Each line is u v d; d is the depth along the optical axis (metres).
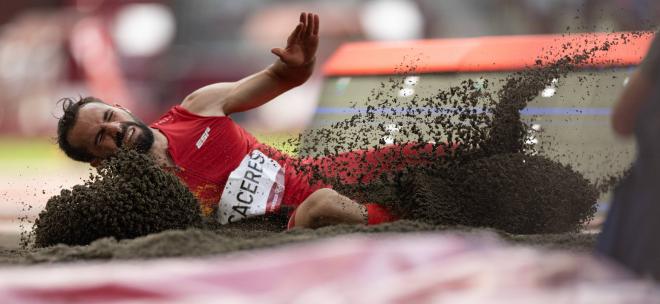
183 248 11.41
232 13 52.78
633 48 14.70
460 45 22.25
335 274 7.39
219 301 7.09
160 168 14.67
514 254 7.52
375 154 15.67
